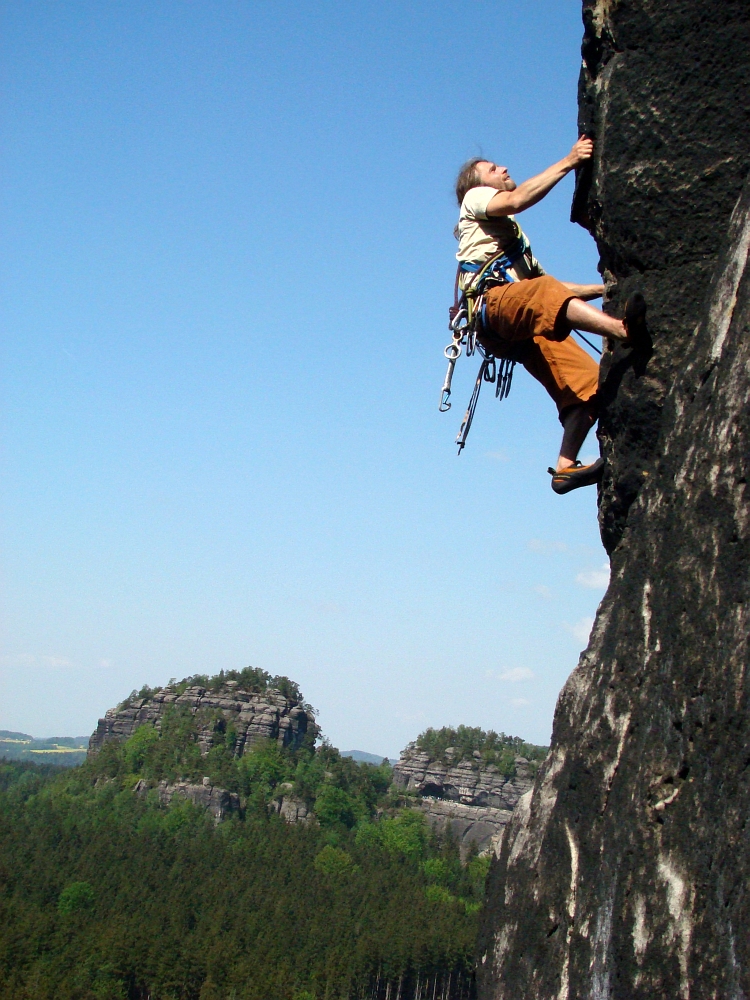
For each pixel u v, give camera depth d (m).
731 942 3.02
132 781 136.38
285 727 157.50
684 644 3.62
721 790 3.25
